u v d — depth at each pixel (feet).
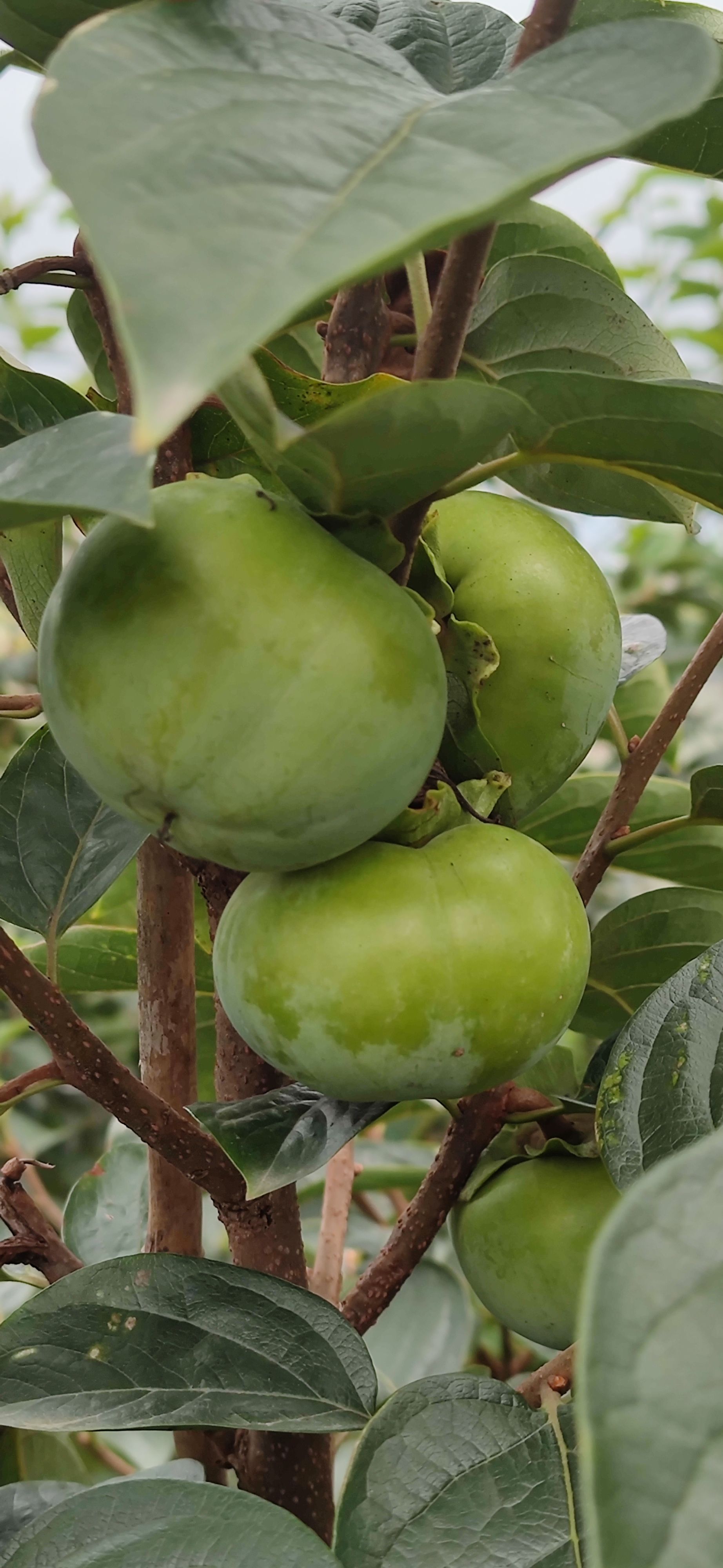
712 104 1.42
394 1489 1.25
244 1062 1.50
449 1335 2.11
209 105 0.96
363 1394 1.35
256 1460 1.48
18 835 1.49
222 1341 1.36
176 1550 1.21
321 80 1.01
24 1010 1.33
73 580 1.18
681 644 4.55
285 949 1.26
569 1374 1.35
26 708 1.50
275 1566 1.20
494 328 1.42
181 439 1.43
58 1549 1.22
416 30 1.49
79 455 1.05
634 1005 1.77
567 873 1.34
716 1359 0.90
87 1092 1.38
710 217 4.33
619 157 1.49
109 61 0.96
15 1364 1.33
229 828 1.20
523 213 1.59
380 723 1.17
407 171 0.94
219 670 1.14
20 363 1.53
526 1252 1.55
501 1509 1.23
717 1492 0.85
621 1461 0.85
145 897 1.54
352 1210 2.66
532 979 1.27
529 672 1.39
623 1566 0.82
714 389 1.13
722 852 1.86
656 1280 0.92
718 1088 1.36
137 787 1.20
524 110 0.98
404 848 1.30
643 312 1.38
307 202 0.92
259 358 1.29
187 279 0.85
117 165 0.92
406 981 1.25
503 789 1.38
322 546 1.18
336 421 1.11
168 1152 1.42
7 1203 1.53
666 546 4.48
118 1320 1.36
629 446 1.21
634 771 1.58
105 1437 2.21
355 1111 1.41
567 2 1.12
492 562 1.40
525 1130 1.62
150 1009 1.56
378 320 1.47
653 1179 0.94
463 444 1.13
